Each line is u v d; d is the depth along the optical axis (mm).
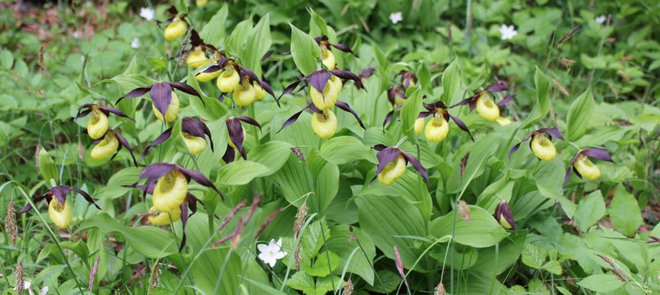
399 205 1412
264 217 1387
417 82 1556
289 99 1653
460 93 1590
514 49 2316
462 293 1386
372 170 1397
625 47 2102
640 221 1442
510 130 1516
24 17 2781
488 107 1439
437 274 1424
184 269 1322
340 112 1513
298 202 1393
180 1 1618
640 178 1632
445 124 1385
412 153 1421
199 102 1368
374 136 1432
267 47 1409
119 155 1605
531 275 1452
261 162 1354
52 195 1300
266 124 1514
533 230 1494
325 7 2301
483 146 1462
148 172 1188
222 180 1257
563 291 1355
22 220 1518
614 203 1460
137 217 1585
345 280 1391
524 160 1468
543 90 1393
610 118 1658
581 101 1396
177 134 1214
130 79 1383
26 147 1755
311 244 1335
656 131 1700
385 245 1391
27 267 1400
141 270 1428
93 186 1645
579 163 1386
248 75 1363
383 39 2273
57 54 2232
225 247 1271
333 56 1461
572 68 2105
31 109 1714
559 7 2398
